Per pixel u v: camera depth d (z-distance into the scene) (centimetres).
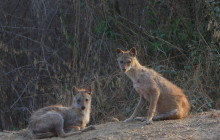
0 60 1487
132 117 952
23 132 946
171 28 1457
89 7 1500
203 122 841
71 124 919
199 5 1432
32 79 1489
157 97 918
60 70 1452
